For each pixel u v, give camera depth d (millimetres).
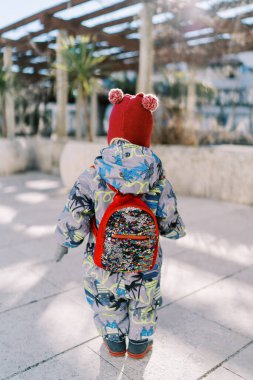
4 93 10266
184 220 5137
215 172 6418
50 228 4637
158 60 11031
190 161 6695
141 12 7047
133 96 1785
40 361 2059
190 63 11195
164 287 3023
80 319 2500
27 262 3502
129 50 10672
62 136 9805
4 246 3949
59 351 2148
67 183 7125
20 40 10016
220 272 3354
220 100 15148
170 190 1786
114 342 1991
